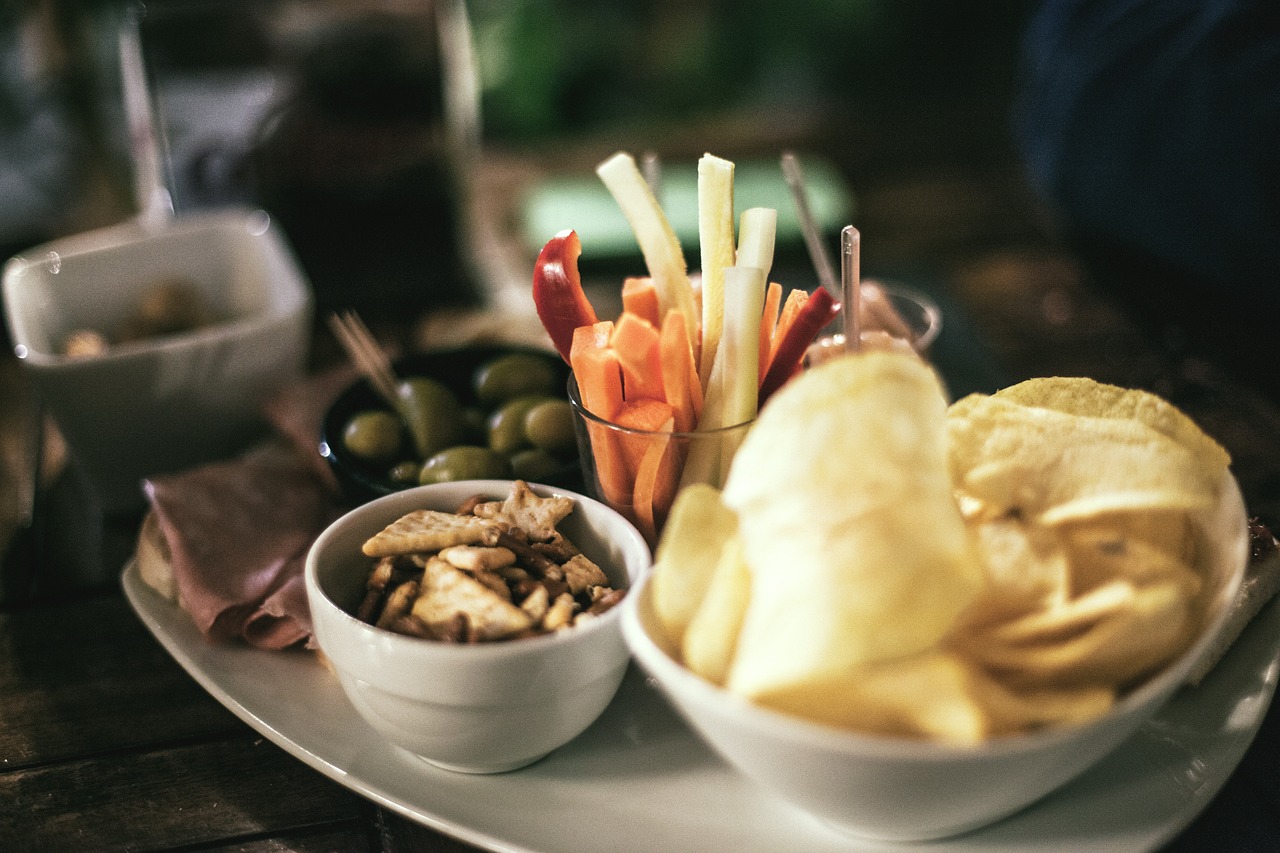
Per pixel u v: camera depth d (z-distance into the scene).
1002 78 1.85
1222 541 0.41
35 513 0.61
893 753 0.35
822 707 0.36
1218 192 0.74
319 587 0.44
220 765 0.46
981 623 0.38
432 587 0.44
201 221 0.71
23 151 1.05
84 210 1.03
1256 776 0.44
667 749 0.45
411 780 0.44
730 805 0.43
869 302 0.57
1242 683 0.45
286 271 0.67
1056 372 0.70
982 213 0.99
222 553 0.52
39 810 0.45
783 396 0.38
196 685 0.50
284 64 0.75
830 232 0.83
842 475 0.37
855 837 0.41
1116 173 0.81
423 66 0.76
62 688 0.50
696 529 0.39
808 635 0.35
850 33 1.86
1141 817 0.41
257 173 0.77
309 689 0.48
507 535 0.46
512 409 0.55
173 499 0.53
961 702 0.35
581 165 1.12
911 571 0.36
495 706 0.41
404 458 0.55
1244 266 0.75
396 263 0.83
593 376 0.46
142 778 0.46
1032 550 0.39
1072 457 0.40
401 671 0.41
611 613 0.42
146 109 0.75
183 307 0.68
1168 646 0.38
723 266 0.47
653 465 0.46
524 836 0.42
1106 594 0.38
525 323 0.69
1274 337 0.73
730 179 0.47
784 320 0.48
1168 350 0.72
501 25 1.65
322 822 0.44
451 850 0.43
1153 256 0.82
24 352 0.58
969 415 0.41
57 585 0.56
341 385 0.62
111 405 0.58
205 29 0.74
